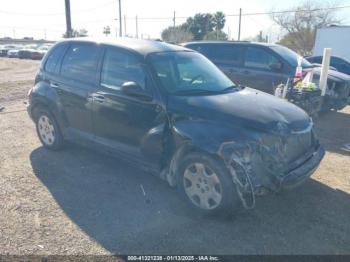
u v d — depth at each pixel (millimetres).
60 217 3746
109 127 4672
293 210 3990
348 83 8797
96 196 4230
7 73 22203
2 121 7910
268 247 3309
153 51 4559
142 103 4215
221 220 3738
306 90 7223
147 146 4211
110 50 4738
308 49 45969
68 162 5277
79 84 4984
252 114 3770
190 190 3871
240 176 3406
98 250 3211
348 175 5043
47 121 5656
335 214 3928
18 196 4191
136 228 3572
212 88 4547
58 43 5625
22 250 3176
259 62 8805
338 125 8227
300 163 3881
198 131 3695
